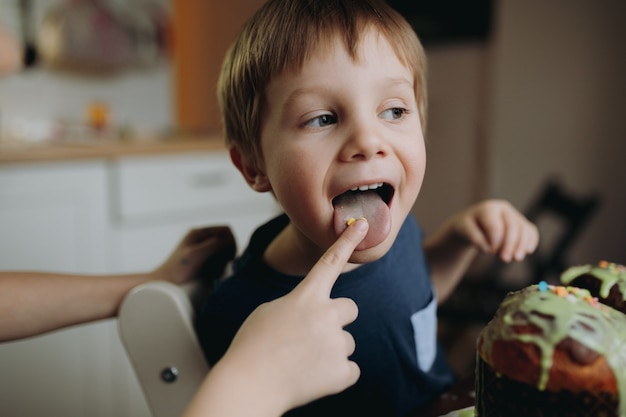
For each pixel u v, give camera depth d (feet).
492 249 2.61
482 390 1.31
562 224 7.96
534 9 8.07
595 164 7.66
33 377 5.18
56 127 6.77
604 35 7.39
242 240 6.68
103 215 5.65
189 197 6.20
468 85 9.04
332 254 1.49
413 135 1.71
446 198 9.50
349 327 2.03
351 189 1.66
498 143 8.68
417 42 1.97
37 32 7.18
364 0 1.85
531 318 1.25
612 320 1.27
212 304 2.01
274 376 1.28
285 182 1.70
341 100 1.64
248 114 1.91
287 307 1.38
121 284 2.20
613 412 1.18
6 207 5.07
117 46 7.68
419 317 2.25
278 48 1.71
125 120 8.06
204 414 1.21
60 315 2.13
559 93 7.95
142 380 1.88
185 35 9.02
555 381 1.18
